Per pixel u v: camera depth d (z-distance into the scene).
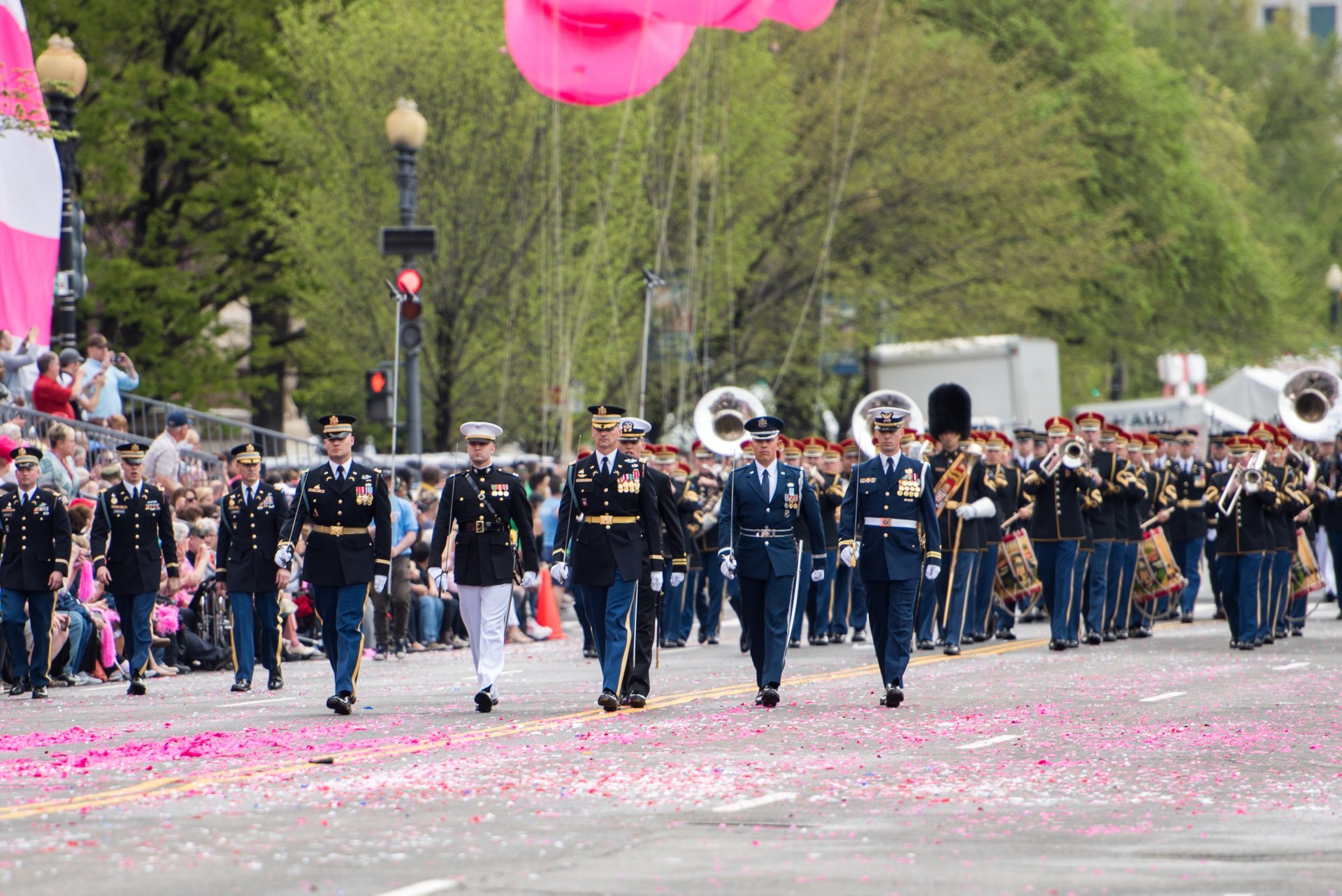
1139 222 153.75
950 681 50.00
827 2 82.81
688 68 115.56
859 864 24.09
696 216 114.00
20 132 74.50
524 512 44.31
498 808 28.62
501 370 104.81
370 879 23.05
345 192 104.25
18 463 50.78
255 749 36.34
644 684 43.69
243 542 51.19
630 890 22.36
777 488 44.22
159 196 115.62
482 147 103.44
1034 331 151.25
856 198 132.12
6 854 24.70
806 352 133.75
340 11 106.25
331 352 114.00
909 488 44.28
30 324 75.25
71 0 109.62
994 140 133.25
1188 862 24.41
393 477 67.81
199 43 116.88
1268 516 61.84
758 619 44.69
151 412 79.62
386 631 65.25
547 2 77.81
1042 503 62.22
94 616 55.88
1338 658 57.56
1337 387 73.88
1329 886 22.77
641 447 44.38
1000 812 28.38
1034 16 150.38
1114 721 40.31
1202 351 164.50
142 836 26.11
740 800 29.50
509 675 55.38
